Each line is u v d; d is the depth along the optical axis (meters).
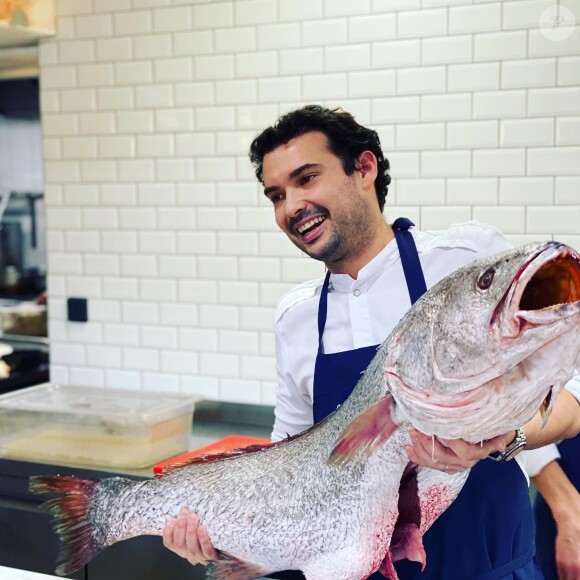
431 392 1.18
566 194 2.82
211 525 1.59
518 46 2.82
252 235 3.22
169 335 3.39
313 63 3.07
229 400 3.30
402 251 1.76
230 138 3.22
